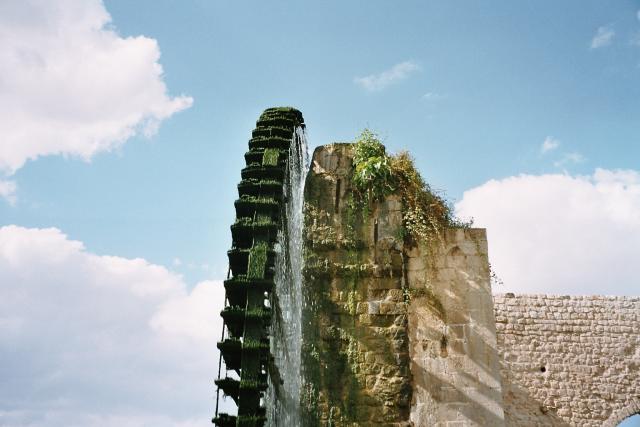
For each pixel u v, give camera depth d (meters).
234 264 12.13
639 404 17.34
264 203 12.18
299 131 16.17
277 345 12.05
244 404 9.91
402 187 13.24
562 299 18.64
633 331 18.14
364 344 11.83
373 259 12.54
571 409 17.42
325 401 11.43
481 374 11.35
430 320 11.91
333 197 13.23
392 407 11.28
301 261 12.77
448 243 12.52
